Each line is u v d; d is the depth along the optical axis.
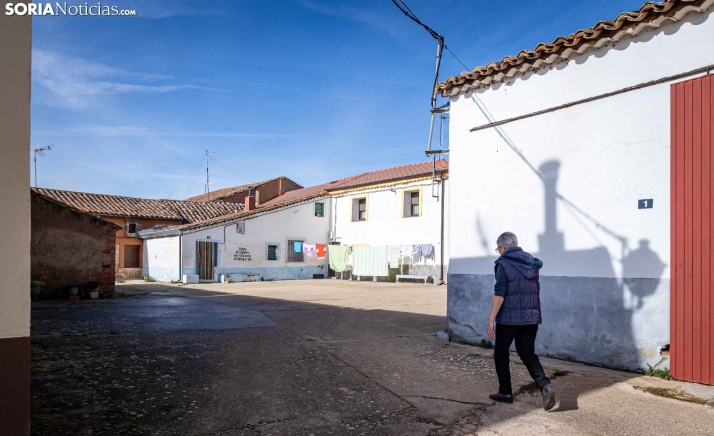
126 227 25.70
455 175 7.73
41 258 13.04
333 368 5.50
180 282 22.28
